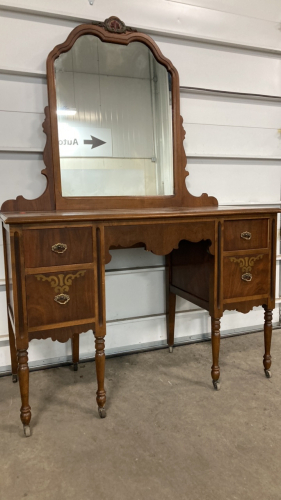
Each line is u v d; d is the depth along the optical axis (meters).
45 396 1.60
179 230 1.46
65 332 1.34
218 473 1.11
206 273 1.61
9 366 1.87
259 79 2.22
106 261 1.37
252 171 2.29
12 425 1.38
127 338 2.09
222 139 2.18
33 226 1.25
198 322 2.26
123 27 1.82
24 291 1.26
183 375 1.78
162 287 2.14
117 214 1.34
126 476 1.10
